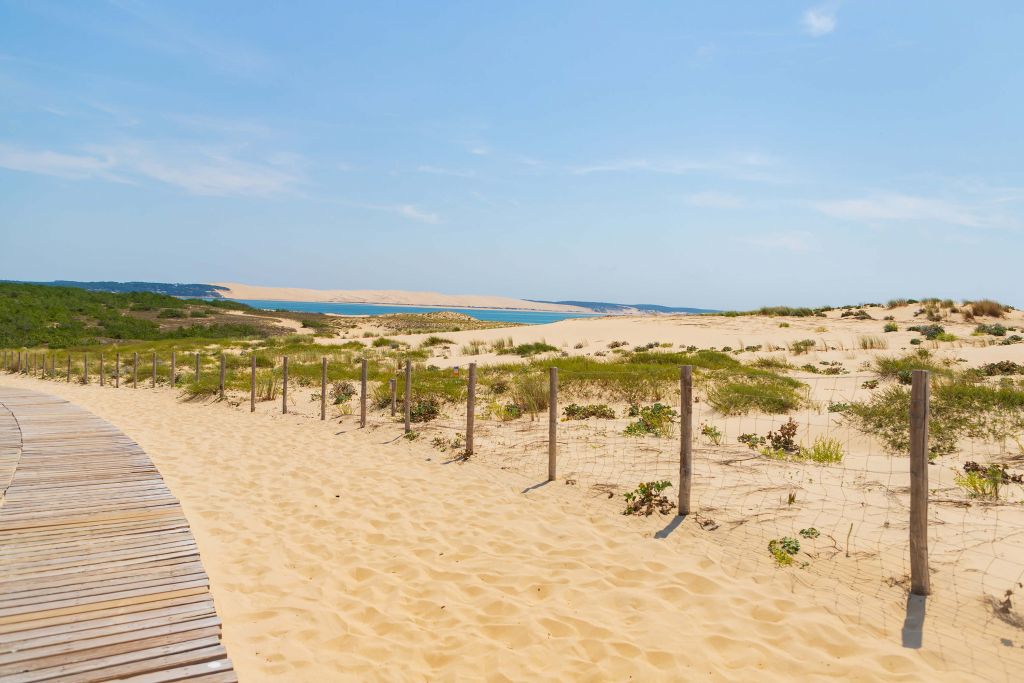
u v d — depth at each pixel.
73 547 5.48
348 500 7.74
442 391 14.59
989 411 9.45
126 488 7.46
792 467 7.78
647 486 6.99
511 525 6.59
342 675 4.05
